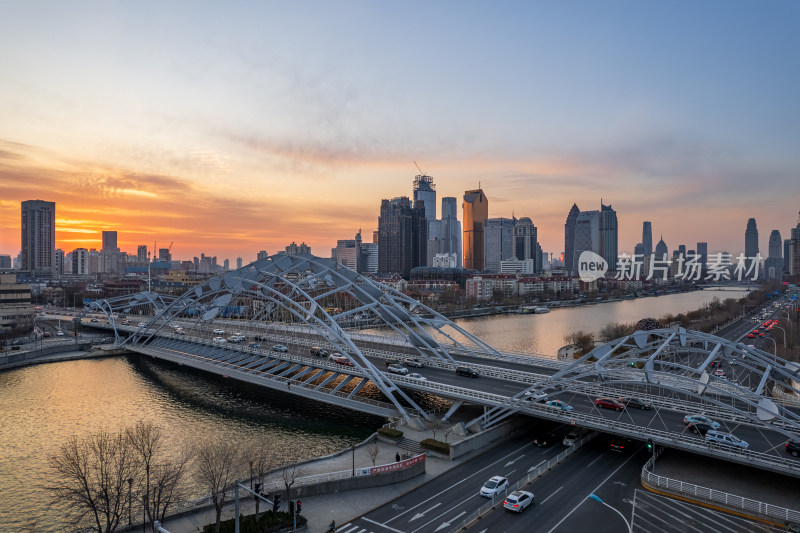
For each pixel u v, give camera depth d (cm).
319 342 15000
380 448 8281
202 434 9719
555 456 7688
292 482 6444
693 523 5606
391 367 11131
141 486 7069
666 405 8700
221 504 5656
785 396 10400
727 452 6531
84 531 6044
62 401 12162
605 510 5944
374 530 5731
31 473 8106
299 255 14888
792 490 6297
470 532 5566
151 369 15875
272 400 12069
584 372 7825
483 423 8700
